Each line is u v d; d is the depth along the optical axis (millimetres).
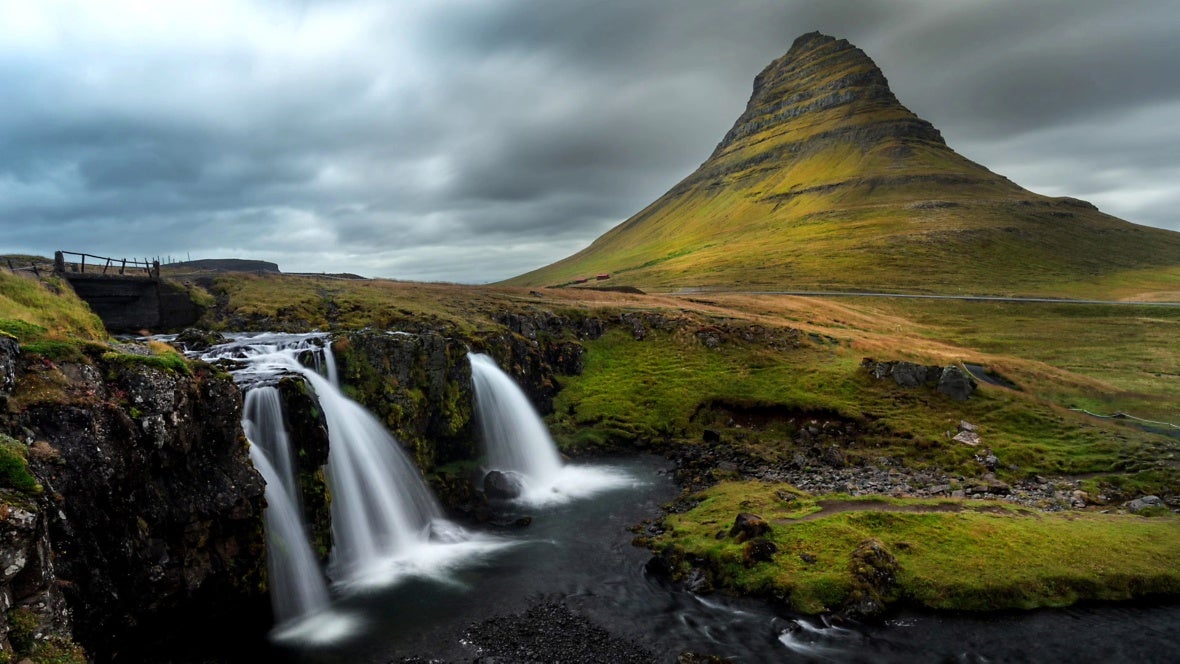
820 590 25344
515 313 68875
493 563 30172
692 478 42906
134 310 50125
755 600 25703
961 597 25125
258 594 23844
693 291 170250
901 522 30641
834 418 53062
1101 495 37969
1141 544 29016
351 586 27875
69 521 17719
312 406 30375
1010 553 27906
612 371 65688
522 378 57000
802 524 30484
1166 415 56406
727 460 46438
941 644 22766
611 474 45531
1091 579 26188
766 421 54562
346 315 58219
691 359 67062
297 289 65625
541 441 51406
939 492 38250
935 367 56656
